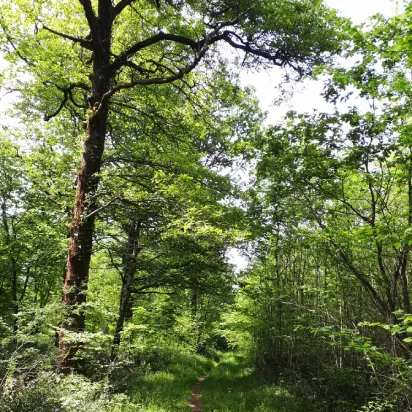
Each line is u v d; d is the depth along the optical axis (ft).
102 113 30.83
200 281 38.58
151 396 31.83
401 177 19.71
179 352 59.36
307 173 22.49
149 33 37.37
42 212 46.16
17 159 46.60
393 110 18.67
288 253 32.78
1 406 15.55
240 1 30.58
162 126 38.45
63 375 20.68
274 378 43.80
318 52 29.43
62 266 44.39
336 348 32.45
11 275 48.67
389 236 15.80
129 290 38.63
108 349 27.14
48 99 39.60
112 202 29.01
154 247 36.55
